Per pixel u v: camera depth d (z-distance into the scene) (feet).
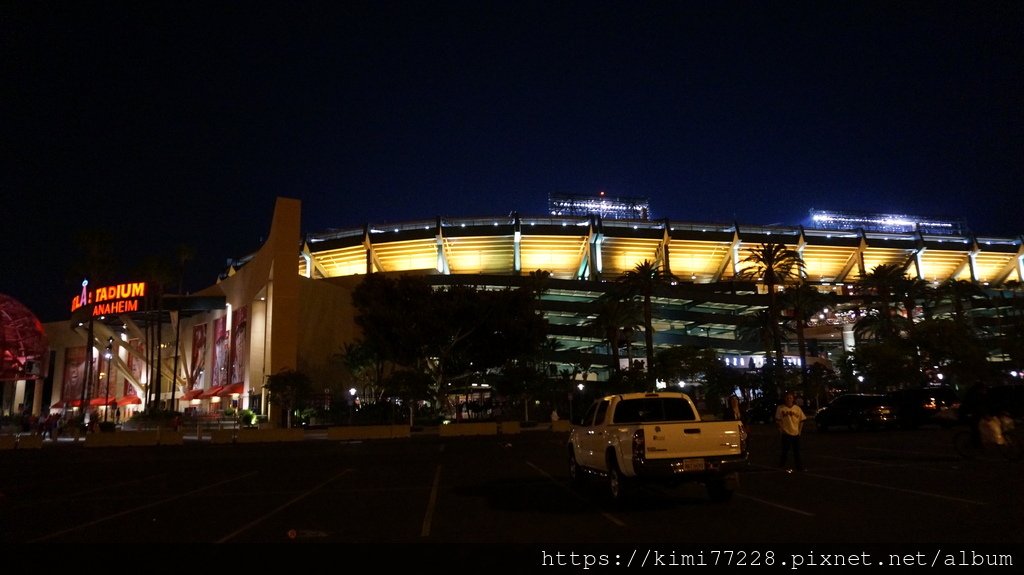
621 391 195.72
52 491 58.03
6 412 299.58
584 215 342.85
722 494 40.37
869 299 267.39
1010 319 281.54
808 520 33.09
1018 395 100.94
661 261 339.57
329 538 32.55
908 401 110.93
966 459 58.70
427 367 188.65
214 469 76.95
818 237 354.13
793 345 310.04
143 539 33.53
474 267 338.34
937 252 372.99
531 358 195.83
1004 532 28.89
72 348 307.78
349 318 233.14
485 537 31.71
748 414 154.61
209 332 257.14
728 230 342.23
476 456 86.58
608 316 220.64
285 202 203.00
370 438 144.77
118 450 123.65
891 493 40.91
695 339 301.22
